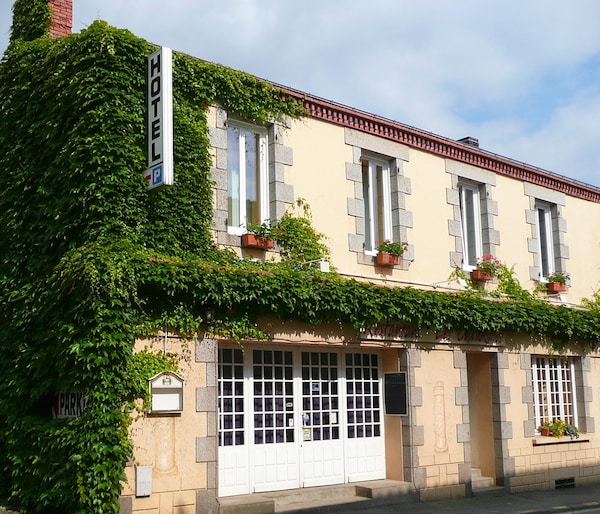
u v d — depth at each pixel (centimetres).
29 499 1032
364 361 1324
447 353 1381
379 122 1402
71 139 1056
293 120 1288
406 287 1305
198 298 1045
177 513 1007
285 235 1226
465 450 1372
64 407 1037
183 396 1030
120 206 1033
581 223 1811
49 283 1049
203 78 1169
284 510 1115
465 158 1548
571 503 1328
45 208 1093
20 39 1284
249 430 1153
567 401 1647
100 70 1060
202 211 1122
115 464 941
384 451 1323
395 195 1416
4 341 1127
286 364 1213
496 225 1589
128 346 978
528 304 1500
